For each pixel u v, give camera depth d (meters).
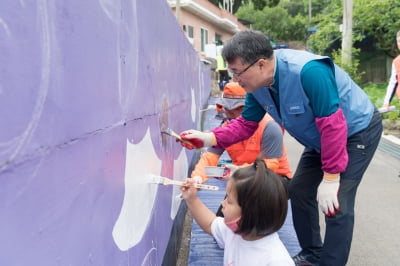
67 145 0.83
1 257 0.59
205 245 2.68
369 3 14.20
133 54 1.47
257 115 2.42
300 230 2.50
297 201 2.46
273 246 1.54
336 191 1.93
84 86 0.94
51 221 0.75
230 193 1.52
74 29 0.87
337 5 18.92
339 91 2.05
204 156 2.81
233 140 2.45
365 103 2.14
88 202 0.96
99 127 1.05
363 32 15.40
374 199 4.50
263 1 30.06
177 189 2.95
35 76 0.69
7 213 0.61
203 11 18.72
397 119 8.33
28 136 0.67
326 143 1.88
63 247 0.81
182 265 3.18
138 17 1.58
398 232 3.66
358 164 2.07
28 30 0.67
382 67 18.08
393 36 14.38
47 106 0.74
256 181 1.45
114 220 1.20
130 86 1.42
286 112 2.01
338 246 2.03
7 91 0.61
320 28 18.28
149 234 1.75
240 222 1.50
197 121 5.94
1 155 0.59
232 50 1.85
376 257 3.21
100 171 1.06
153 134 1.90
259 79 1.91
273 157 2.67
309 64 1.87
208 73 11.84
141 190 1.60
